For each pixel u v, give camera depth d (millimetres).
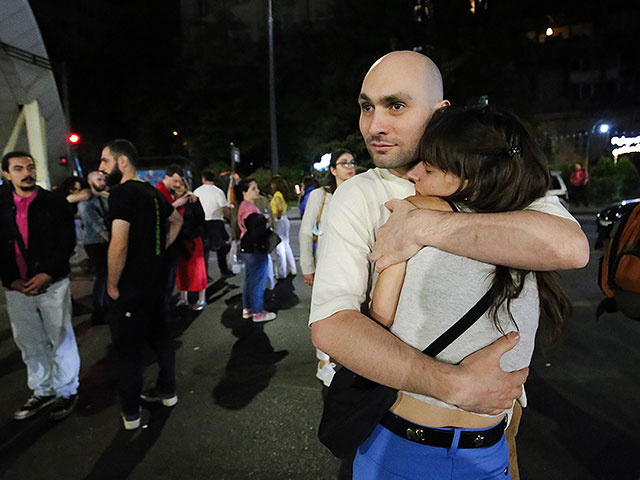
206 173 6848
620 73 25344
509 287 950
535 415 2932
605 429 2760
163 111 26469
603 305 2314
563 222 963
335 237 1136
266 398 3262
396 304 1048
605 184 17922
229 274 7363
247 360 3971
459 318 968
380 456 1098
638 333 4297
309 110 23203
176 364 3930
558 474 2369
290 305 5590
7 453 2678
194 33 32938
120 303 2754
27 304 2969
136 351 2848
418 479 1050
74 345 3129
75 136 16609
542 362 3715
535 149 1059
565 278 6469
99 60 32562
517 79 21609
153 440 2777
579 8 25516
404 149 1244
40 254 2928
